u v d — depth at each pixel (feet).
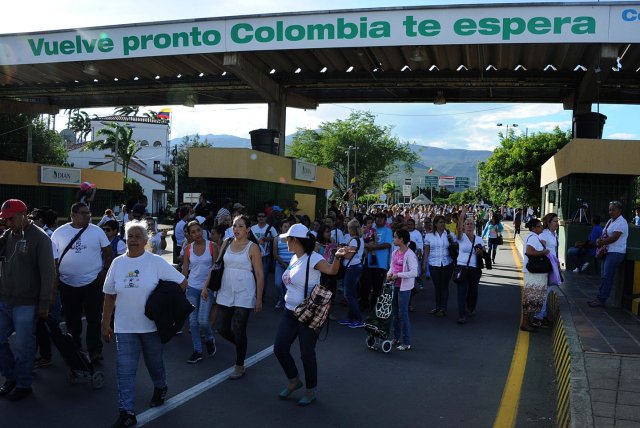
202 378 21.44
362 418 17.69
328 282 20.25
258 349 25.91
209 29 52.65
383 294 25.93
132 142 202.59
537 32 45.91
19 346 18.53
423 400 19.52
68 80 71.20
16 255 18.45
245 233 21.22
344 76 62.85
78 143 262.67
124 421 16.42
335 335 29.48
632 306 31.14
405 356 25.43
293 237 19.40
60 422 16.83
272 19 51.06
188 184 200.75
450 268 35.22
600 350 22.57
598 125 55.57
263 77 62.34
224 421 17.20
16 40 57.67
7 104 81.56
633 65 55.67
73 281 22.30
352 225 31.71
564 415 16.76
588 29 45.09
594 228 48.14
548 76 58.85
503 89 67.67
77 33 55.98
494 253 69.92
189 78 67.72
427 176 385.09
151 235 32.09
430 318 34.55
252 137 65.00
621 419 15.40
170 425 16.79
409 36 48.26
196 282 23.98
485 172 149.48
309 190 76.64
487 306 38.73
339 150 194.70
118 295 17.17
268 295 41.09
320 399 19.43
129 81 69.56
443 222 35.35
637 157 50.08
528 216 130.82
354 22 49.32
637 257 31.68
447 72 59.98
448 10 47.39
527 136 141.69
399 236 26.81
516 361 24.68
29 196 91.50
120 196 137.80
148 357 17.74
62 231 22.45
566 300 35.14
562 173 55.62
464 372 22.99
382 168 199.21
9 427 16.38
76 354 19.57
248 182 57.52
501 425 17.30
